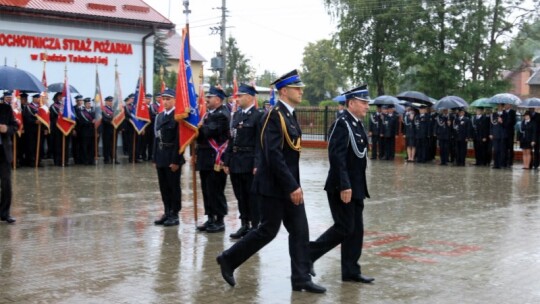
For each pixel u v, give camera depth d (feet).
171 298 20.83
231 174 31.22
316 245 23.13
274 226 21.67
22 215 36.55
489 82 124.36
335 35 143.54
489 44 125.39
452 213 39.37
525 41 122.42
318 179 57.98
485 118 74.79
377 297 21.24
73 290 21.58
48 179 53.93
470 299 21.08
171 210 34.06
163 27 85.71
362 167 22.86
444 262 26.43
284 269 24.97
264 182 21.61
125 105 73.05
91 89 80.69
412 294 21.63
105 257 26.55
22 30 74.95
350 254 23.08
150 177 56.65
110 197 43.98
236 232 31.32
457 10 122.83
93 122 68.13
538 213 39.70
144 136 72.95
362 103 22.65
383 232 33.01
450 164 76.95
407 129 79.51
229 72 203.62
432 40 125.29
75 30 78.84
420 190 50.72
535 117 70.33
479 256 27.58
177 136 33.35
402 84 134.31
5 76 42.91
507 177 61.93
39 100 65.98
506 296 21.47
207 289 21.99
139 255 27.02
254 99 31.55
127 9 84.53
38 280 22.81
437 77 123.44
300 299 20.93
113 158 70.90
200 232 32.32
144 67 85.05
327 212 39.24
